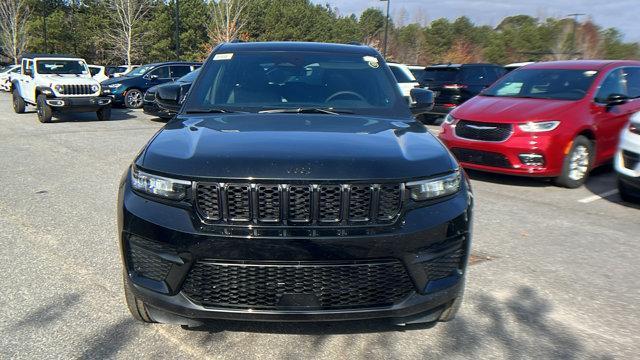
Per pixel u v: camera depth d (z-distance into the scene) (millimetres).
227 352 2951
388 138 3037
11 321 3262
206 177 2566
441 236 2729
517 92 8156
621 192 6508
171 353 2932
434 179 2756
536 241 4988
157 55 53219
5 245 4590
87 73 15531
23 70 15609
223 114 3629
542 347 3068
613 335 3229
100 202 6031
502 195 6867
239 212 2568
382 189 2615
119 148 9852
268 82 3986
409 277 2666
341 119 3480
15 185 6793
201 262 2570
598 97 7629
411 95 4242
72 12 58594
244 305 2598
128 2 44219
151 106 13617
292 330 3189
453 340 3129
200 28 59156
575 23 49250
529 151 6922
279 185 2535
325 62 4203
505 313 3484
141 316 3096
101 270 4074
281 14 62875
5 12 49844
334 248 2525
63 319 3295
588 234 5246
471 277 4074
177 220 2605
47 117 13797
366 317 2637
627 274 4211
